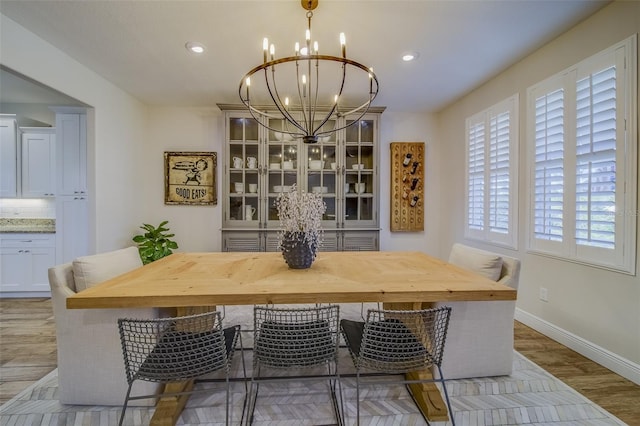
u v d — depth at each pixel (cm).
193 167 396
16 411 157
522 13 200
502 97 294
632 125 181
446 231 406
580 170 213
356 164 376
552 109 235
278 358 130
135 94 351
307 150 369
